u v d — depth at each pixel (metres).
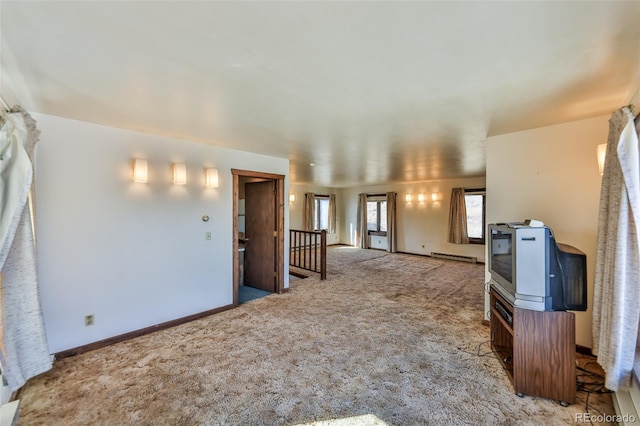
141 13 1.18
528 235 2.05
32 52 1.48
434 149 3.86
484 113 2.44
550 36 1.36
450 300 4.20
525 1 1.12
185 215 3.44
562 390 1.96
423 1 1.12
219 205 3.78
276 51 1.49
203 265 3.61
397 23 1.26
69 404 1.95
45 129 2.49
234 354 2.62
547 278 2.01
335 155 4.32
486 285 3.21
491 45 1.43
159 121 2.67
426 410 1.89
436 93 2.03
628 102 2.14
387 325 3.28
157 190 3.20
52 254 2.54
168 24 1.26
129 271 2.99
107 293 2.85
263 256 4.82
